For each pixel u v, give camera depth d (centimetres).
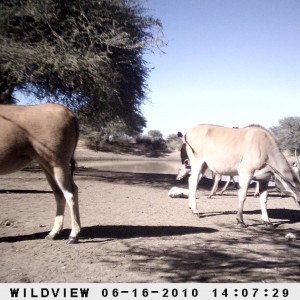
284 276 291
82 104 1205
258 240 402
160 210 577
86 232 414
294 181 460
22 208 543
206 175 1344
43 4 909
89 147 3359
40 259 317
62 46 943
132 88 1236
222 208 618
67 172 363
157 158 3509
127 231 425
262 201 495
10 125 342
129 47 983
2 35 917
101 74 987
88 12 1002
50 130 351
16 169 357
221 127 518
